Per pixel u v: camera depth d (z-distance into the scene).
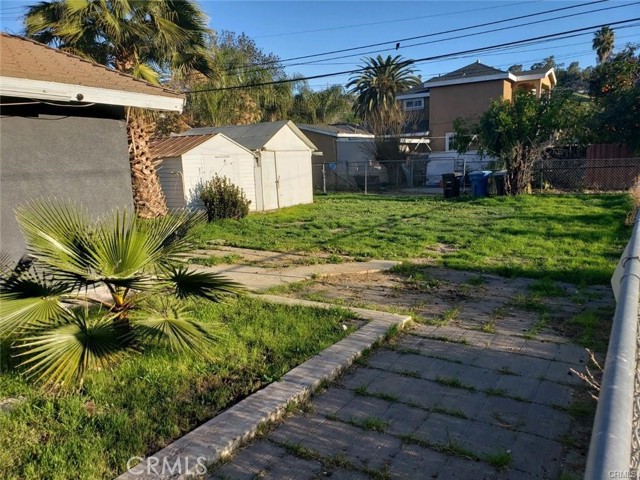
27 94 4.42
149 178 12.30
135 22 10.27
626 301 1.77
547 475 2.54
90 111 5.65
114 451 2.68
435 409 3.21
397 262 7.82
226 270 7.62
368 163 24.84
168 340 3.85
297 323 4.75
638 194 11.00
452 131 27.12
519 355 4.07
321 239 10.07
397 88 35.59
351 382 3.61
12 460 2.63
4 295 3.51
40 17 9.53
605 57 36.84
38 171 5.18
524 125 16.14
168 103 5.75
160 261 3.97
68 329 3.43
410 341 4.43
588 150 18.06
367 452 2.75
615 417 1.06
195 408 3.15
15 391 3.35
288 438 2.89
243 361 3.85
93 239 3.62
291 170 17.47
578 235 9.20
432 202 16.52
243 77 29.09
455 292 6.11
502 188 17.05
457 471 2.58
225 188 13.65
